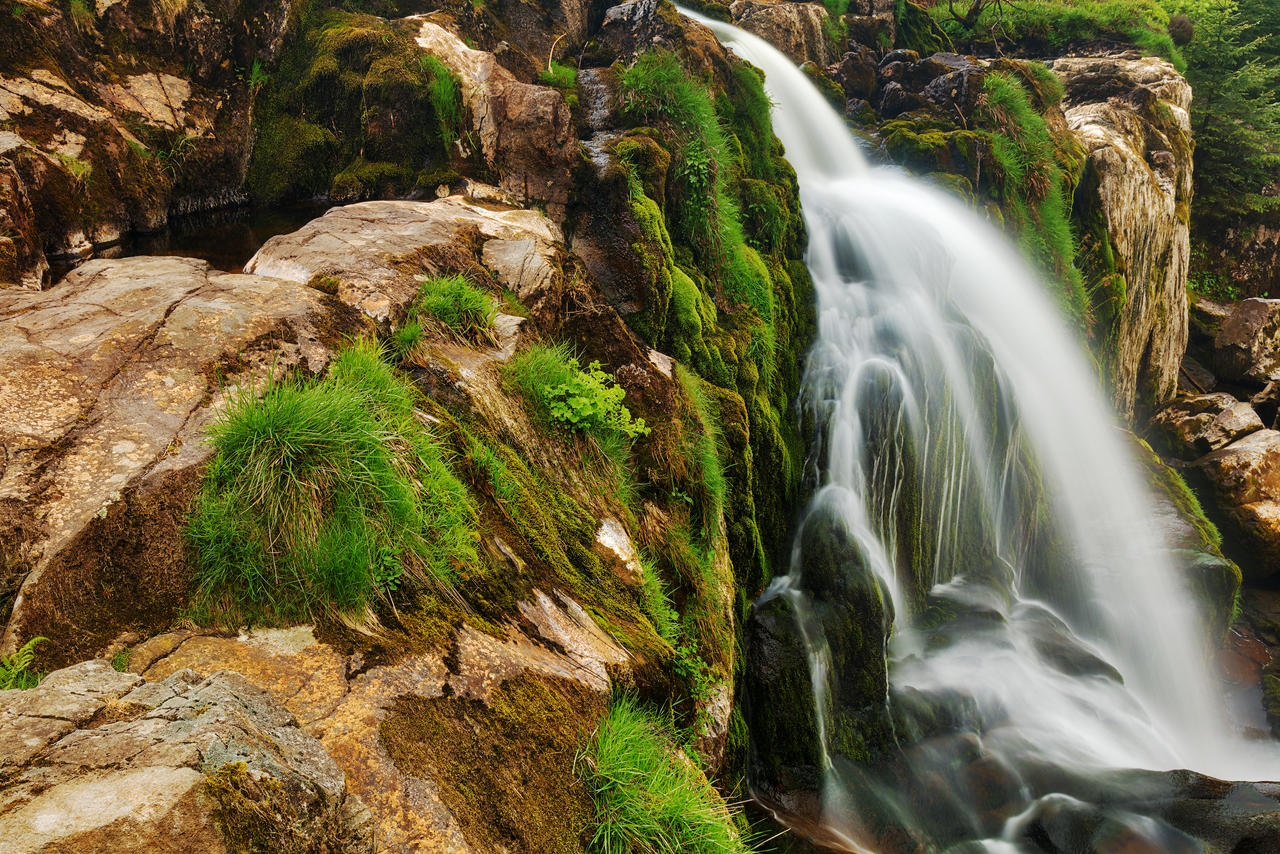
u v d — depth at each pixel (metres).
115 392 3.22
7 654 2.39
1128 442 12.48
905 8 17.80
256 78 8.31
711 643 5.55
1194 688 9.68
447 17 9.16
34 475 2.78
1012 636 8.44
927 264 10.16
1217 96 22.05
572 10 10.86
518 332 5.15
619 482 5.26
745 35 13.73
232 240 6.91
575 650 3.53
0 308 3.70
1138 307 15.86
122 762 1.60
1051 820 6.22
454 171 7.49
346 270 4.64
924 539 8.73
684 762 3.70
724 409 6.96
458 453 3.90
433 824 2.30
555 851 2.59
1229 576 10.12
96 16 7.13
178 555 2.81
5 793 1.47
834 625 7.26
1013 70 15.25
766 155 10.05
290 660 2.65
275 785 1.71
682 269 7.91
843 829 6.28
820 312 9.65
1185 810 6.13
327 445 3.11
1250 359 16.97
